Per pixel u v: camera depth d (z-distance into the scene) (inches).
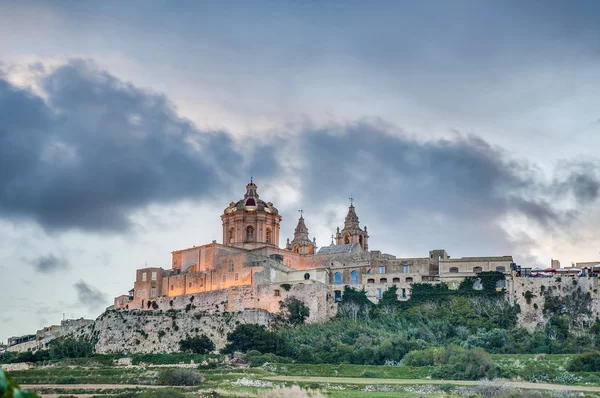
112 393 6368.1
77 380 7253.9
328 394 6254.9
